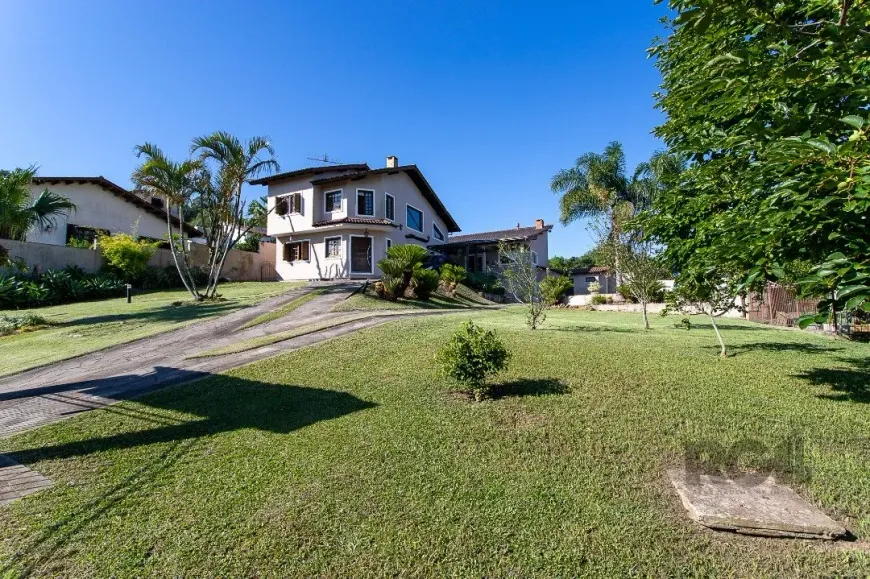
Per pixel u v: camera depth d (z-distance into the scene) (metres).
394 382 6.48
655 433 4.49
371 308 15.05
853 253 3.03
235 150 16.70
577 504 3.42
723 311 7.84
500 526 3.20
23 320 12.28
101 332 11.27
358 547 3.03
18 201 13.24
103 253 21.06
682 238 6.59
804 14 3.57
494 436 4.60
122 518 3.40
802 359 7.40
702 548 2.91
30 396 6.42
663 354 7.68
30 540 3.14
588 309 22.59
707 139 5.28
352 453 4.34
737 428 4.55
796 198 3.07
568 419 4.89
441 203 32.22
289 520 3.33
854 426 4.54
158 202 29.27
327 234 25.50
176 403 5.88
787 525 2.97
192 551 3.02
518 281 12.91
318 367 7.34
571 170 29.47
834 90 3.50
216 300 16.92
